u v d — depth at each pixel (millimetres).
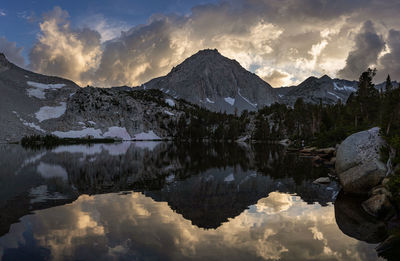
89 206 13492
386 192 13109
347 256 8008
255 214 12391
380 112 57250
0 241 8695
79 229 9953
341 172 18297
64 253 7781
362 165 16812
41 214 11953
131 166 32469
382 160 16609
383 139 17875
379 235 9930
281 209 13398
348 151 18109
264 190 18234
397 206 12141
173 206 13672
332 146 53250
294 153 57219
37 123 170000
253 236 9492
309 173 27000
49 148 80188
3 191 17266
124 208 13164
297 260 7559
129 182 21156
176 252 7918
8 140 131625
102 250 8008
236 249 8250
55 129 165750
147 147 86125
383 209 12297
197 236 9359
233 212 12656
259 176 24688
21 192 16953
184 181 21672
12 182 20797
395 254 8156
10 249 8039
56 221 10930
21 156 47688
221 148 78250
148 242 8719
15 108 178125
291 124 132500
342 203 14812
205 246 8453
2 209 12750
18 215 11750
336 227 10766
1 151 62938
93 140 144625
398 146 15750
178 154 53625
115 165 33500
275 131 147000
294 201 15180
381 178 15906
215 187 19219
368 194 15812
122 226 10359
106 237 9133
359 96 71750
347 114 74125
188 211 12711
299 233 9945
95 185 19688
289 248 8461
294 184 20656
